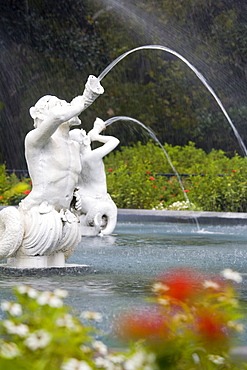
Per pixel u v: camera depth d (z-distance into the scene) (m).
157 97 25.06
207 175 15.55
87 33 24.75
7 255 5.20
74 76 24.47
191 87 25.12
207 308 2.35
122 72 24.89
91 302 3.82
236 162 17.70
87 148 8.88
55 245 5.22
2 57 23.78
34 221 5.16
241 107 24.95
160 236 9.28
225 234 9.85
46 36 24.09
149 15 25.06
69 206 5.39
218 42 24.97
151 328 2.28
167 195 15.58
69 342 2.17
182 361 2.20
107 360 2.18
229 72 24.98
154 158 19.27
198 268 5.69
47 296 2.28
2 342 2.12
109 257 6.49
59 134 5.29
